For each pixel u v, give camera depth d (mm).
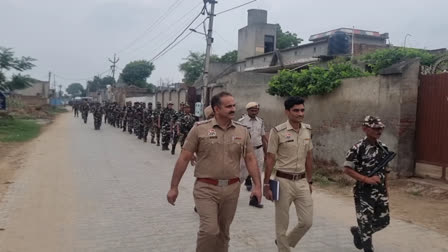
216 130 3988
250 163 4195
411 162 8938
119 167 11625
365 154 4676
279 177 4578
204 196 3957
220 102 3947
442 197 7738
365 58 14781
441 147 8359
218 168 3955
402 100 8758
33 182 9219
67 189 8578
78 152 14789
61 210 6918
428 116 8648
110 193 8289
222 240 4199
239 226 6152
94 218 6488
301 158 4582
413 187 8383
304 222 4504
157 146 17406
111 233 5754
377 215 4777
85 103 33656
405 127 8820
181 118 12453
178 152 15516
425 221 6480
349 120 10164
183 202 7617
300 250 5172
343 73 10867
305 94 11680
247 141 4180
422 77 8812
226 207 4070
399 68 8703
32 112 44062
